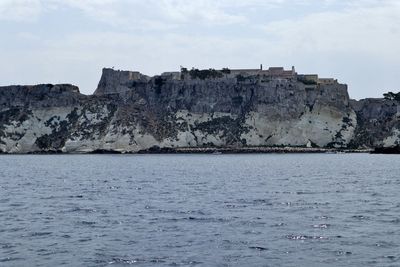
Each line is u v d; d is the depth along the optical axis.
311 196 92.00
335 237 53.41
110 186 116.88
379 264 43.19
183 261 44.31
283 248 48.75
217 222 62.59
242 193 97.94
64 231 57.19
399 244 50.06
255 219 64.69
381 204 79.75
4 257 45.84
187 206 77.94
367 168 186.62
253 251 47.66
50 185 120.81
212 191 102.56
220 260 44.62
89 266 43.03
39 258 45.53
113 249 48.59
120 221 63.66
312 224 61.06
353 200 85.31
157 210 73.50
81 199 88.88
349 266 42.75
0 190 107.25
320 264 43.41
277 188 108.81
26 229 58.38
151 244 50.56
